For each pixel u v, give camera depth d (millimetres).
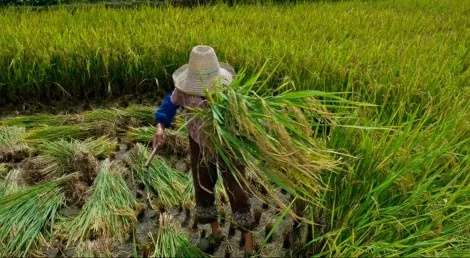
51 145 4672
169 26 7230
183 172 4621
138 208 4008
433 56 6352
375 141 3914
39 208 3834
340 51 6406
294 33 7453
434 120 4742
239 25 7691
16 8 8867
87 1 9641
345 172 3719
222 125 3082
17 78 5859
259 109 3109
